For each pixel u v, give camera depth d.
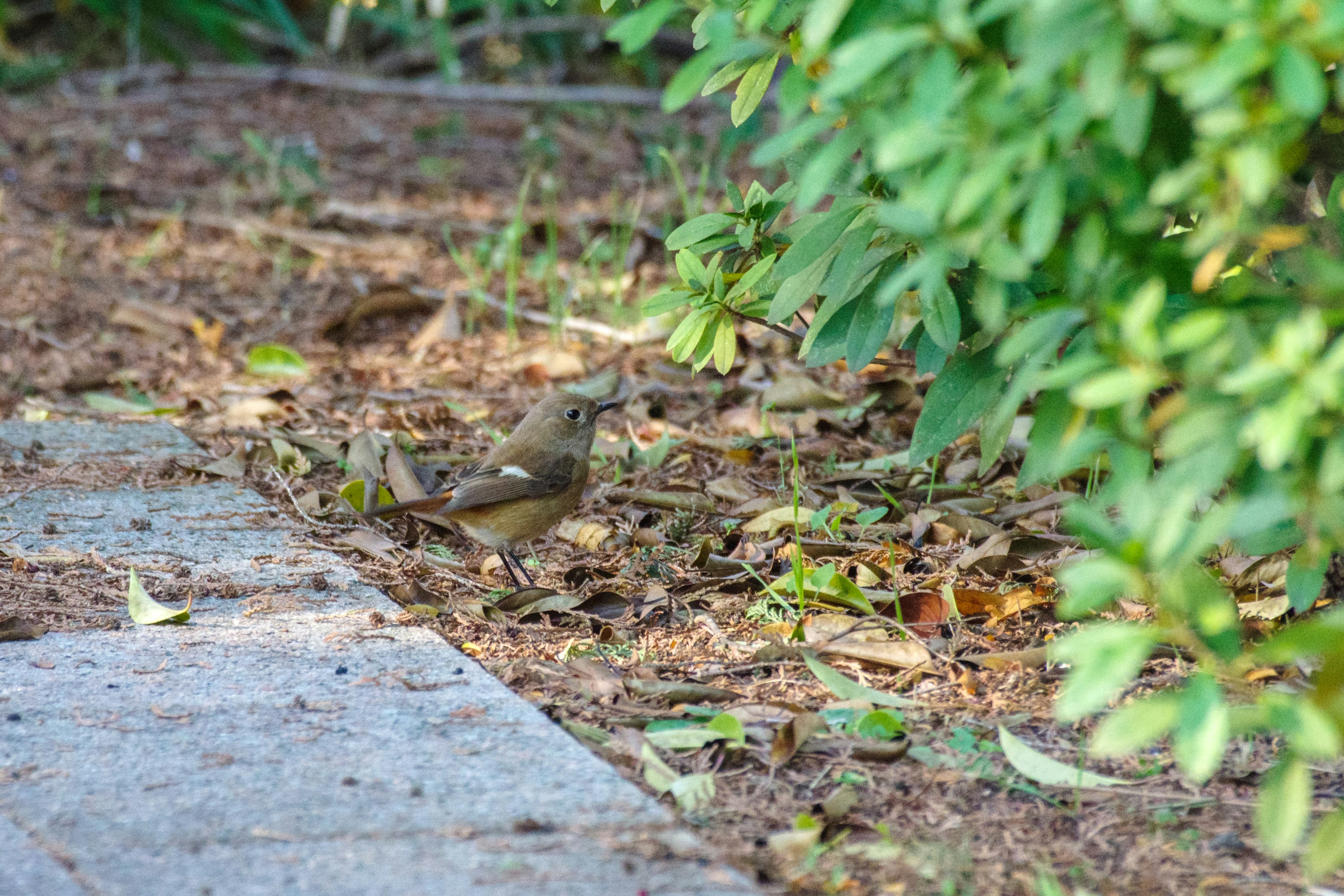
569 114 27.22
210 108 26.44
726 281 8.82
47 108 25.77
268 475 11.89
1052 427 5.88
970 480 11.47
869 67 4.77
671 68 29.70
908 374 13.98
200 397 14.19
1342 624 4.32
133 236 19.59
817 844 6.01
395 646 8.19
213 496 11.25
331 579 9.46
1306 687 7.44
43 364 15.03
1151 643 4.51
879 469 11.77
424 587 9.54
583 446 10.22
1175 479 4.76
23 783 6.30
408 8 29.41
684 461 12.29
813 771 6.79
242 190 21.73
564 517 10.49
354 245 19.45
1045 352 5.31
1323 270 4.95
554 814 6.07
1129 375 4.64
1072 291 5.76
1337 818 4.58
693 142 24.95
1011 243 5.80
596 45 30.30
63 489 11.19
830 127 5.94
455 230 20.16
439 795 6.24
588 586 9.67
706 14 6.56
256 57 30.05
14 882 5.43
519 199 20.22
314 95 27.83
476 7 30.45
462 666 7.87
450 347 15.95
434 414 13.45
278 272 18.33
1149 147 5.62
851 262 7.33
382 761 6.59
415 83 28.31
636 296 17.62
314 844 5.78
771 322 8.32
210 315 16.88
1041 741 7.09
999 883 5.77
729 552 10.17
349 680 7.62
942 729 7.25
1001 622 8.65
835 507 10.79
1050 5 4.54
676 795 6.46
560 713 7.40
